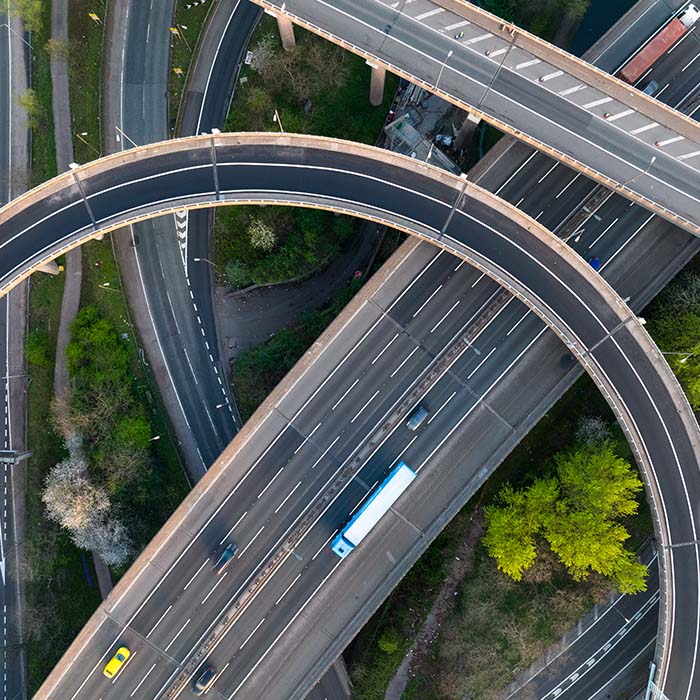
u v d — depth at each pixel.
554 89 70.12
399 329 74.94
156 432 83.81
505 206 70.81
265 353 82.81
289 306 87.44
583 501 71.31
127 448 78.12
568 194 75.81
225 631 72.88
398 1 70.38
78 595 82.31
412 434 74.56
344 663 80.12
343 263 87.25
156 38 84.88
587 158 70.12
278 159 72.06
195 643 72.94
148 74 84.88
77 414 78.81
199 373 85.44
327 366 74.44
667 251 74.75
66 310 84.81
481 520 80.50
